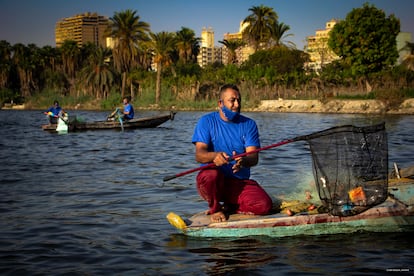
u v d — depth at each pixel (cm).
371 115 3803
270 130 2327
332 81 5203
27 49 8612
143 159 1219
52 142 1739
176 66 7488
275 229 529
